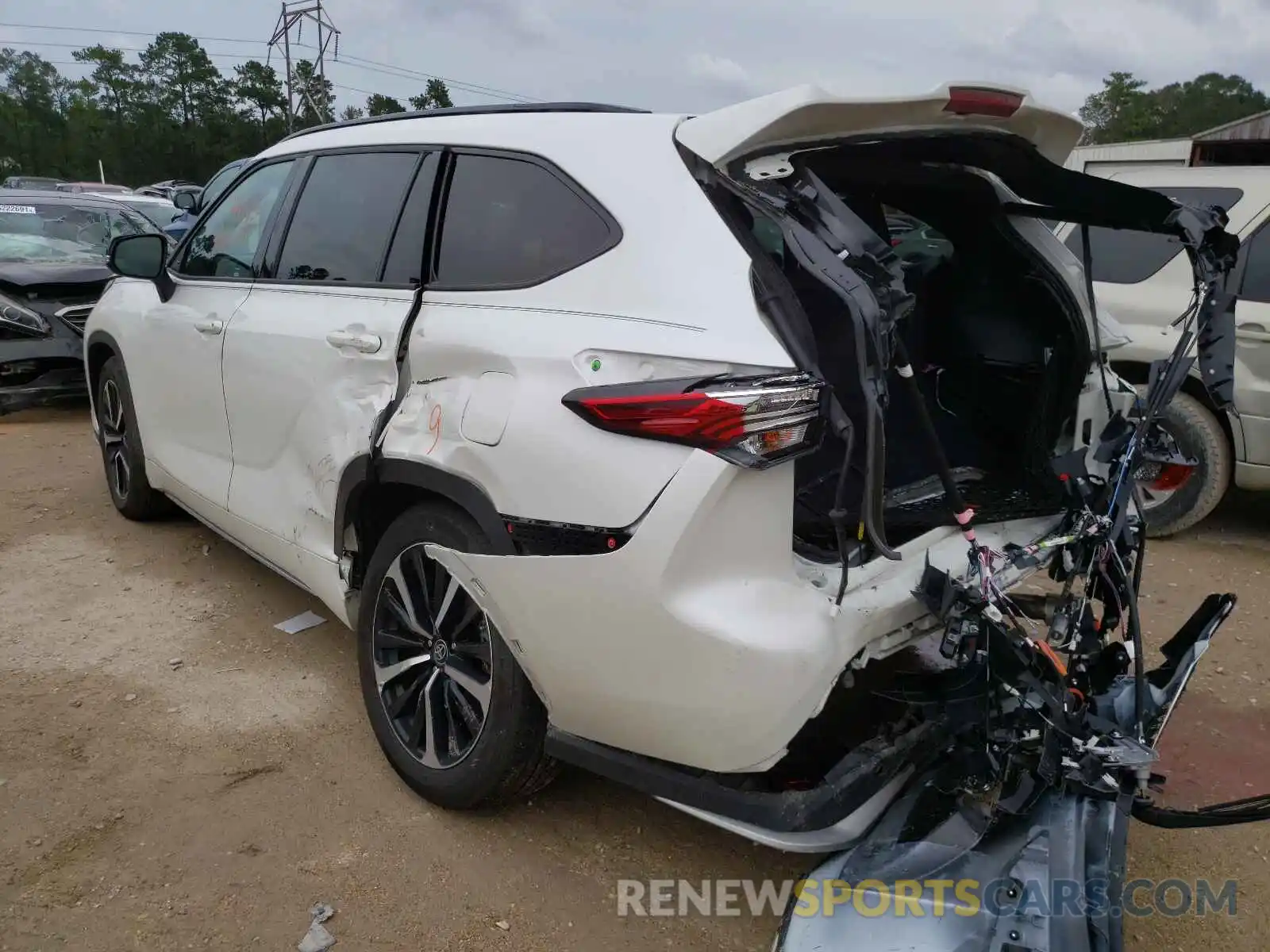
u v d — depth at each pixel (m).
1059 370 2.83
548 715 2.45
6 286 7.47
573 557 2.16
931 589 2.14
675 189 2.23
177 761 3.05
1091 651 2.39
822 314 2.25
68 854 2.61
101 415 5.11
